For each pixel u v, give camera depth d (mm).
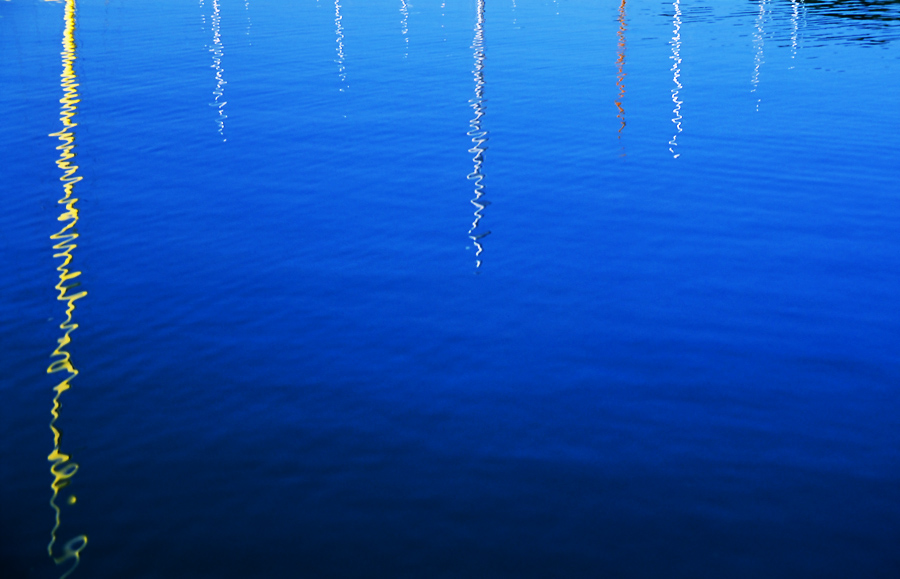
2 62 27703
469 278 10352
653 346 8602
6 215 13109
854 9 40500
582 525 6008
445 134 17344
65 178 14969
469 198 13422
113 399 7793
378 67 25484
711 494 6320
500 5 44938
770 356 8367
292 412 7508
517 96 20938
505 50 28516
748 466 6652
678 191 13625
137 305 9812
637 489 6387
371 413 7469
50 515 6188
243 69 25641
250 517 6148
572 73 23875
